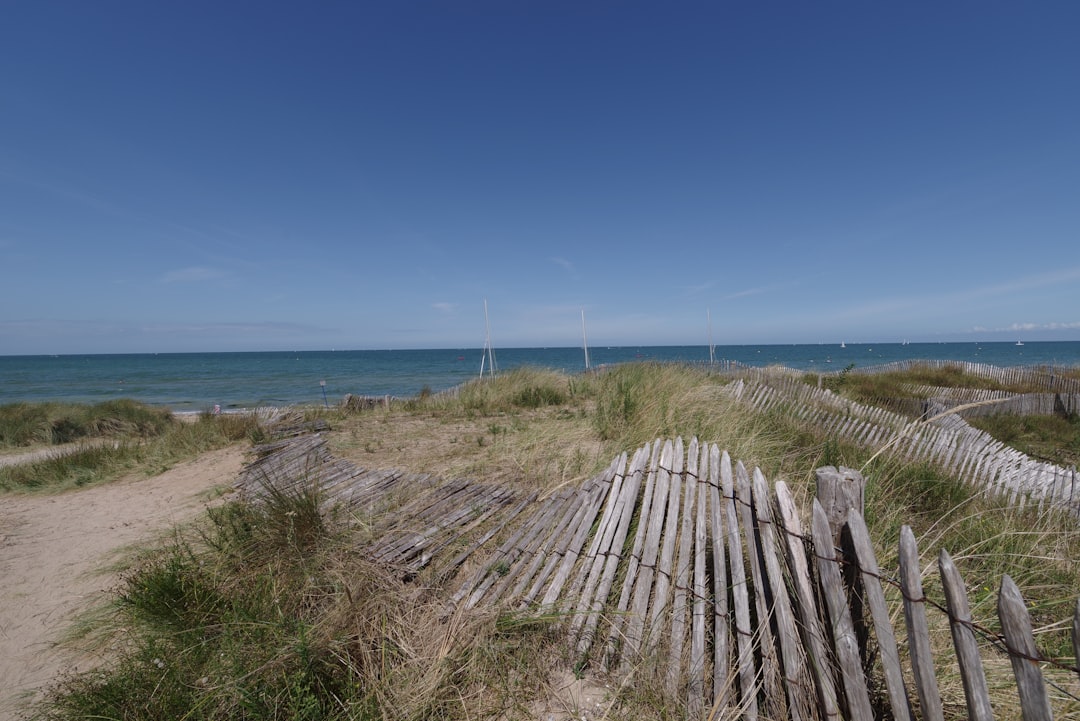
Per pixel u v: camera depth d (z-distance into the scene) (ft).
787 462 15.19
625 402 20.03
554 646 7.72
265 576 9.39
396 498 13.09
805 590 5.84
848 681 5.38
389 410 30.50
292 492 12.73
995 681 6.63
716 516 8.17
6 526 15.66
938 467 16.31
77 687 7.38
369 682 7.02
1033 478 15.05
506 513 11.96
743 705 6.22
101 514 16.35
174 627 8.33
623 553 9.37
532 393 30.04
